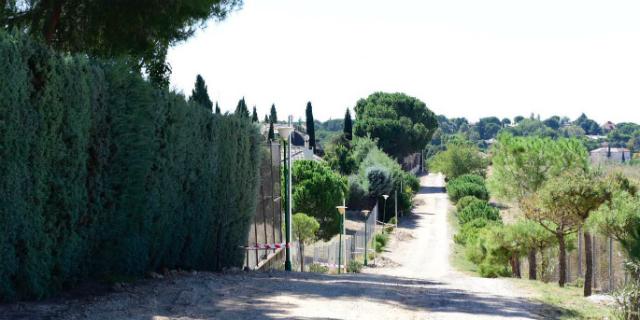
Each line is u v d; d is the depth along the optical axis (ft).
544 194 61.87
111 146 36.65
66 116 31.73
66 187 32.17
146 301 32.40
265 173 71.92
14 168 28.07
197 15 55.52
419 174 455.63
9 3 49.80
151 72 59.52
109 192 36.42
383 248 178.09
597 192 58.59
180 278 42.75
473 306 38.81
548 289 58.44
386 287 46.78
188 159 46.47
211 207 51.90
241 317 29.68
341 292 41.42
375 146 298.35
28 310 27.99
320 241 172.65
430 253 171.12
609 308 42.04
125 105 37.45
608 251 79.77
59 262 32.19
